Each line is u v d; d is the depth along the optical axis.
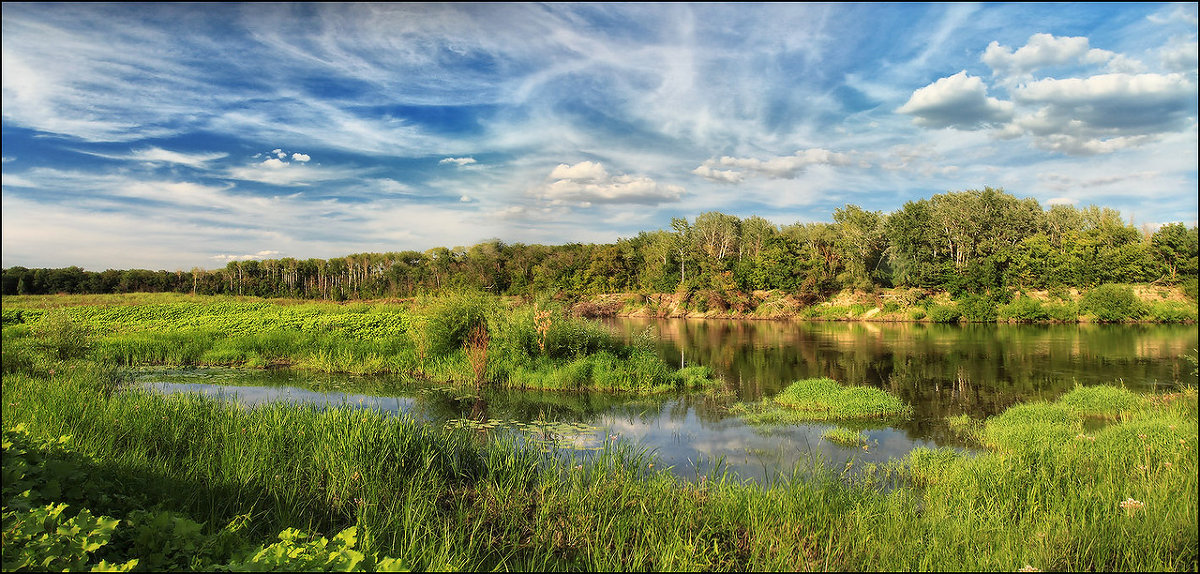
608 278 77.38
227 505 6.84
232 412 10.20
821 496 6.66
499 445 9.16
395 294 83.25
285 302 65.94
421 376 19.06
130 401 10.83
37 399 10.38
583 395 16.27
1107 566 5.34
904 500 7.14
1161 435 9.34
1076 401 13.71
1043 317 48.25
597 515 6.77
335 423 9.49
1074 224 63.66
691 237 78.62
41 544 4.05
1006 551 5.38
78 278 76.31
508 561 5.94
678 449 10.62
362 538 5.65
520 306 20.53
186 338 24.20
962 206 62.38
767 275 63.16
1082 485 7.17
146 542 4.47
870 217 68.19
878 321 53.22
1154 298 46.91
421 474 7.97
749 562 5.67
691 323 53.34
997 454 9.23
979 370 21.67
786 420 13.05
